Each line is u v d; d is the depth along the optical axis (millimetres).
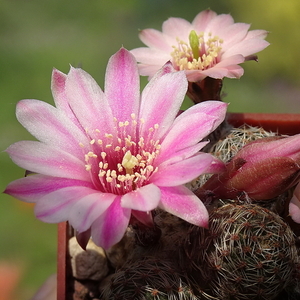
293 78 420
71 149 188
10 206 351
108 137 191
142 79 388
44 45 450
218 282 187
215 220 187
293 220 191
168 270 188
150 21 474
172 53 218
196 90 212
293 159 185
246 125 227
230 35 219
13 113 392
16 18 475
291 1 429
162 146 187
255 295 185
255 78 421
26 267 334
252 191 190
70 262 217
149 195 172
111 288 187
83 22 472
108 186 190
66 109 192
